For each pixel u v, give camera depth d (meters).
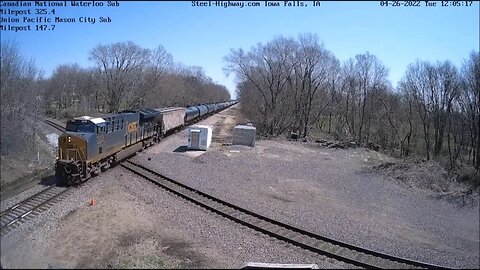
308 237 14.64
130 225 14.31
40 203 15.86
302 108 52.97
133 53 70.50
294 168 28.91
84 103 78.06
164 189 20.02
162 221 15.23
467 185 27.36
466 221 18.73
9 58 26.38
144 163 26.50
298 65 51.78
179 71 113.56
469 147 42.69
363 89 53.72
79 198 17.02
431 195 23.30
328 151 40.00
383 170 28.95
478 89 36.41
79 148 19.67
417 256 13.55
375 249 13.89
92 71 84.44
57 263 10.35
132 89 72.75
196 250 12.75
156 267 10.88
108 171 23.17
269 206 18.53
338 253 13.20
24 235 12.41
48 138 34.59
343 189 23.52
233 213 16.86
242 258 12.43
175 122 43.66
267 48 52.28
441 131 41.94
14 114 25.72
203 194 19.47
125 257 11.48
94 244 12.33
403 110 49.03
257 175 25.77
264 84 54.44
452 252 14.40
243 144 38.28
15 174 20.28
